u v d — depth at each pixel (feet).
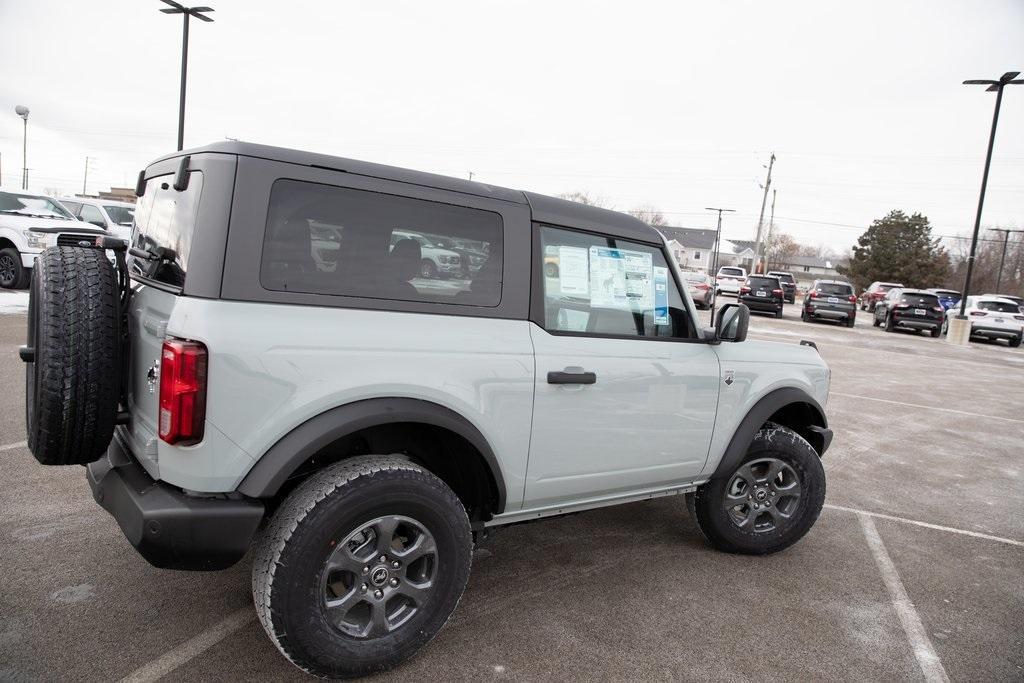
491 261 8.93
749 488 12.28
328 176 7.73
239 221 7.13
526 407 9.09
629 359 10.18
